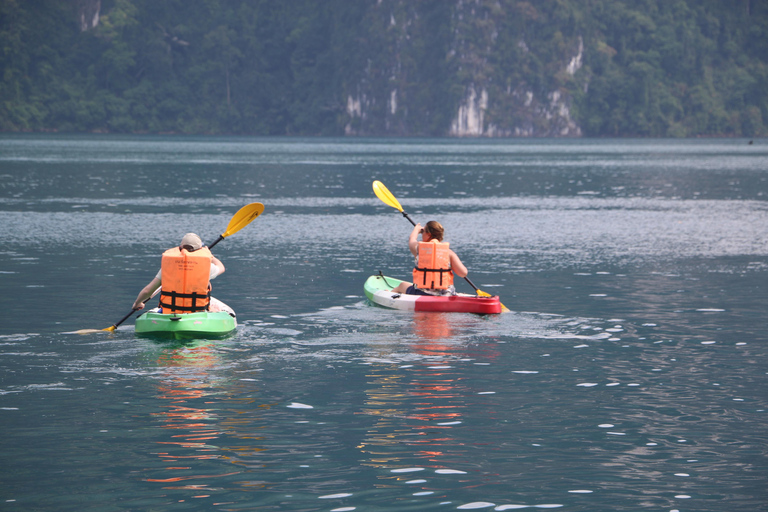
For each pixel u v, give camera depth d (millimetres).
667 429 10156
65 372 12617
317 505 7902
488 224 38844
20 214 40500
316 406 10969
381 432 9953
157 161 110562
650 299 19781
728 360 13797
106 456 9094
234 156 134375
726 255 28438
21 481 8406
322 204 49312
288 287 21141
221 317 15539
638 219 41594
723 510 7859
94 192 56219
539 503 7980
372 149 186125
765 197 57406
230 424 10195
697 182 76000
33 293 19828
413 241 19344
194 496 8078
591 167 107000
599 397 11523
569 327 16469
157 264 24875
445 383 12180
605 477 8617
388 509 7828
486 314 17703
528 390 11844
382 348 14469
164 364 13156
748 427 10242
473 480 8523
